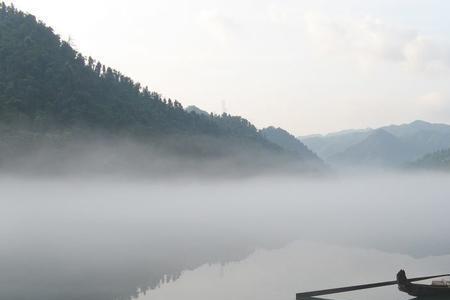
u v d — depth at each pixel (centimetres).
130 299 2528
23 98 17050
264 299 2484
